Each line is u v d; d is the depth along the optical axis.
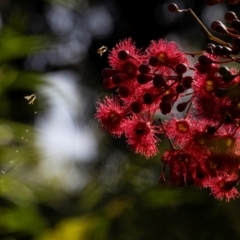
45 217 2.74
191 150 2.01
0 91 2.49
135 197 2.78
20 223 2.55
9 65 2.54
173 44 2.01
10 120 2.53
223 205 2.79
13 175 2.48
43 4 4.15
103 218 2.71
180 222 2.77
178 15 4.44
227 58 2.01
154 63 1.99
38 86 2.50
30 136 2.47
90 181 2.99
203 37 4.26
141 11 4.44
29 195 2.51
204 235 2.78
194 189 2.76
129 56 2.01
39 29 4.15
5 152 2.45
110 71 2.02
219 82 1.97
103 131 2.05
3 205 2.60
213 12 4.30
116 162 3.07
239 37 2.00
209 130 1.99
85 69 4.19
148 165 2.90
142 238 2.72
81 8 2.55
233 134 1.99
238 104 1.96
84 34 4.31
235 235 2.78
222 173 2.01
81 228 2.66
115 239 2.71
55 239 2.62
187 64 2.01
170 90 2.01
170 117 2.10
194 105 1.99
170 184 2.04
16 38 2.47
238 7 3.98
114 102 2.05
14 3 3.54
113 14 4.41
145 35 4.48
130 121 2.04
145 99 2.00
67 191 3.33
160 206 2.76
